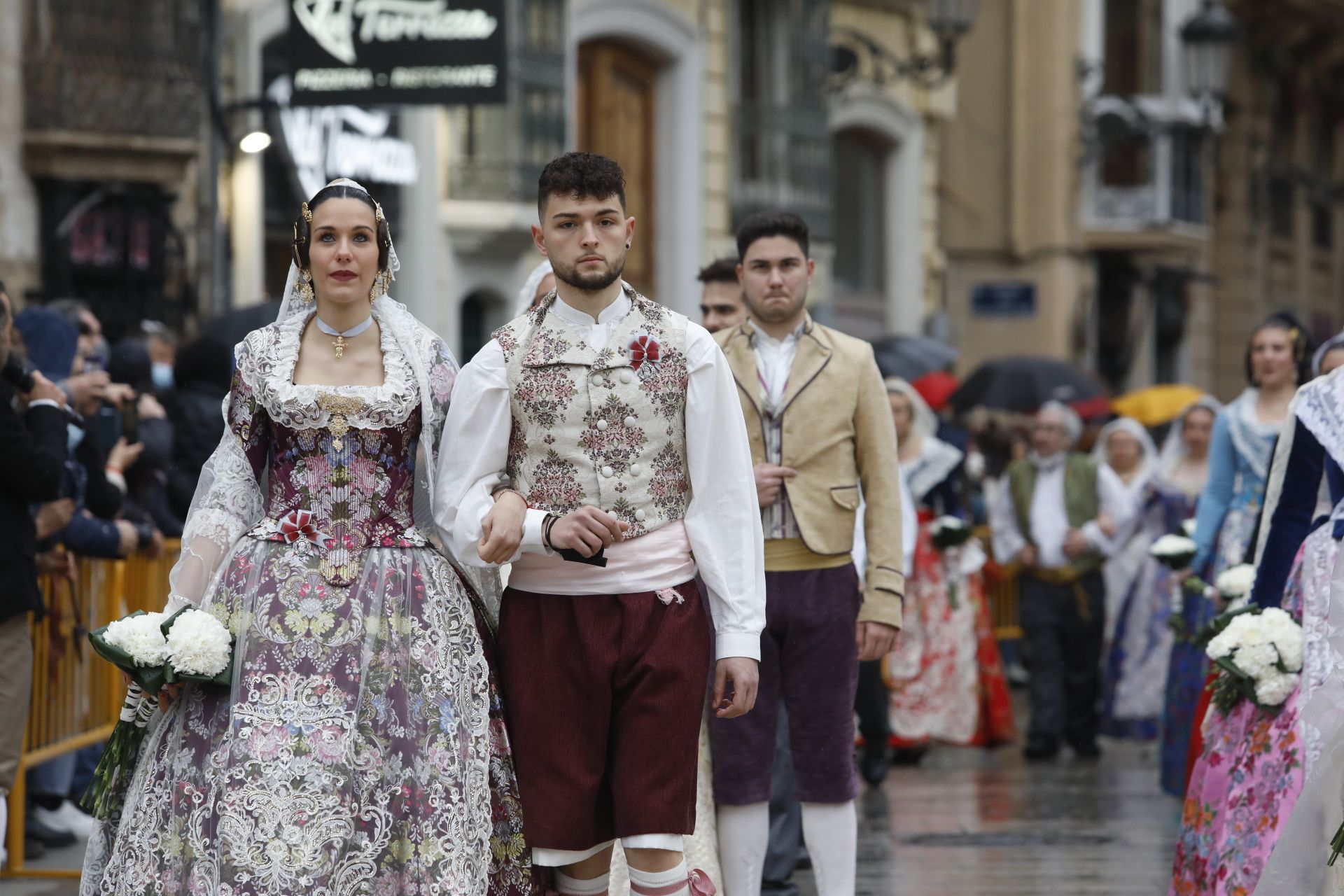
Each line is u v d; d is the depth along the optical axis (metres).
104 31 21.11
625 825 6.91
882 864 11.71
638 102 29.22
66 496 10.92
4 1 20.61
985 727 17.62
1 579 8.96
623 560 6.98
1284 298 50.22
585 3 27.16
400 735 6.85
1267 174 48.00
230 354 14.69
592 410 6.99
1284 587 8.71
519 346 7.06
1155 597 17.16
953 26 28.19
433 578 7.09
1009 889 10.91
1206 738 8.94
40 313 11.77
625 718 6.96
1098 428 24.58
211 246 21.95
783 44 31.34
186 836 6.79
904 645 16.72
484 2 17.98
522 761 7.03
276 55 23.34
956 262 39.03
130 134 21.16
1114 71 41.00
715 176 30.25
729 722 8.62
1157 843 12.53
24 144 20.77
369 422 7.09
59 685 11.23
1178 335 45.28
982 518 22.03
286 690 6.83
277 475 7.17
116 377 13.70
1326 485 8.62
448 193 25.41
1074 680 17.45
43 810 11.81
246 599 6.96
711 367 7.10
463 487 7.02
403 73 18.11
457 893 6.76
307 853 6.64
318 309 7.33
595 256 7.01
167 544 13.15
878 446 8.84
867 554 8.85
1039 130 38.72
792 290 8.85
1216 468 12.66
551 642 7.00
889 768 16.55
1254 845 8.33
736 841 8.60
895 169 35.06
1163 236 39.88
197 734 6.91
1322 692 7.82
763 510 8.68
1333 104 52.97
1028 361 25.20
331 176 23.53
